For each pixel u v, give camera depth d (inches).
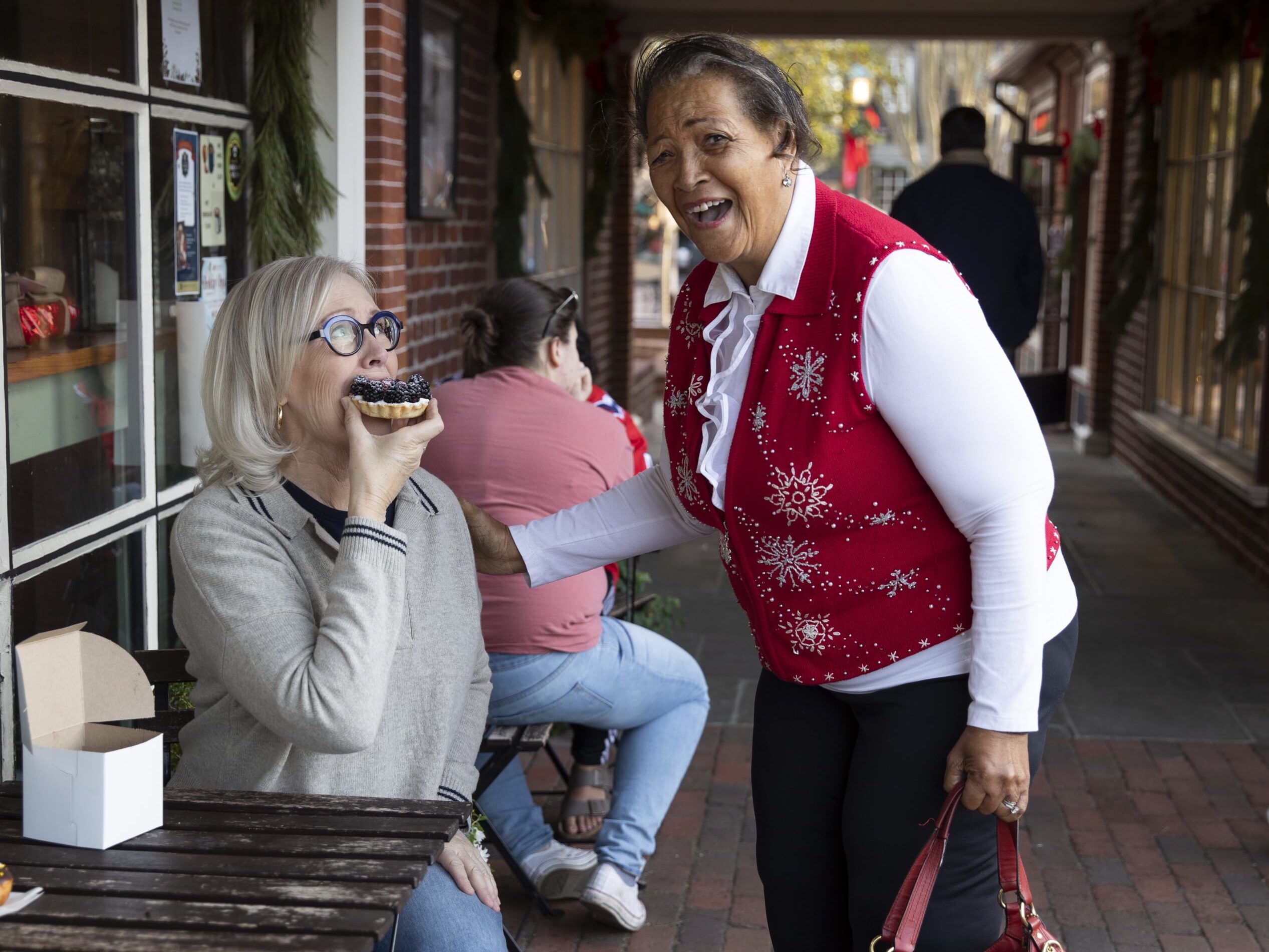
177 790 74.7
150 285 133.3
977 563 73.0
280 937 58.0
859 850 78.5
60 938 57.7
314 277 80.0
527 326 122.3
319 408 79.7
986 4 363.6
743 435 76.0
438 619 84.5
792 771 83.7
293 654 75.5
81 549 119.9
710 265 82.0
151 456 134.3
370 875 63.9
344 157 162.4
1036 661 72.7
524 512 114.7
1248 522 269.9
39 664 68.9
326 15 158.9
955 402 70.4
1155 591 254.2
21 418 110.9
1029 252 267.4
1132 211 381.4
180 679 93.6
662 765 122.0
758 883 134.1
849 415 72.5
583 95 357.1
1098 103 437.1
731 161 71.1
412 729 83.1
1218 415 303.9
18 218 109.8
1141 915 128.8
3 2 106.4
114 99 124.8
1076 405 458.3
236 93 152.5
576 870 125.0
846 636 77.3
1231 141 295.1
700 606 243.8
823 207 74.0
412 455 78.2
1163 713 186.9
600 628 117.5
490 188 275.9
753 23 382.0
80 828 66.9
